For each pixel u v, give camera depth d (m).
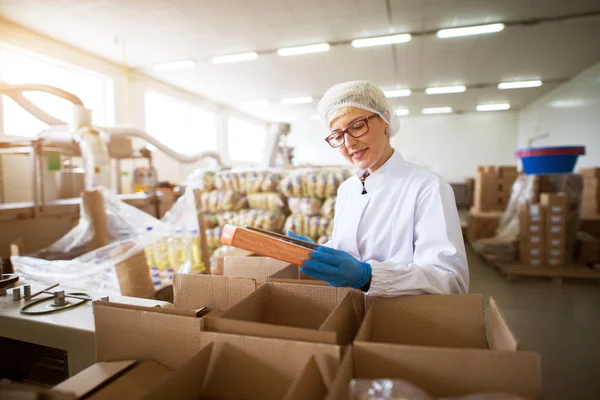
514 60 5.92
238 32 4.66
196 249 1.92
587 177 4.80
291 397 0.39
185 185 3.42
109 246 1.46
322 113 1.08
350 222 1.09
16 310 0.84
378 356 0.47
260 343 0.50
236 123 9.98
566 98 7.21
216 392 0.51
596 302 2.91
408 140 11.02
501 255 3.89
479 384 0.43
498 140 10.45
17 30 4.24
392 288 0.75
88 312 0.83
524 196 3.92
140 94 6.20
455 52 5.52
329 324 0.54
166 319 0.56
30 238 2.06
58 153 2.15
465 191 9.86
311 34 4.78
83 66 5.09
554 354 2.10
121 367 0.57
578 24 4.54
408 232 0.97
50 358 0.87
